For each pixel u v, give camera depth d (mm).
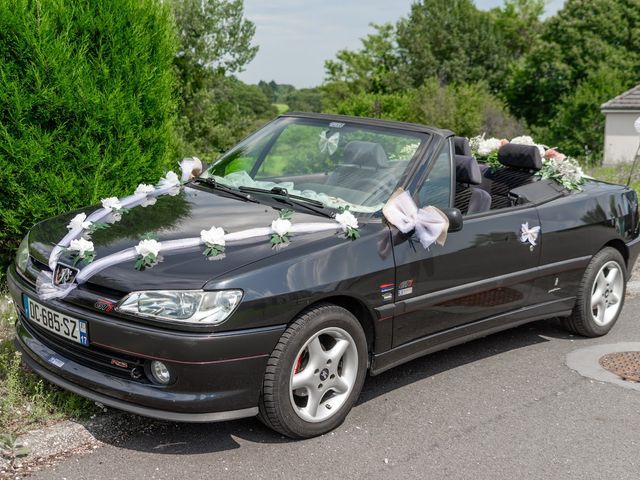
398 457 3992
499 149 6414
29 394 4289
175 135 7973
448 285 4734
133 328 3652
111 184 6219
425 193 4754
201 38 22875
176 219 4418
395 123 5141
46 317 4031
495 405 4734
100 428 4031
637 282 7621
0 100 5559
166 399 3668
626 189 6418
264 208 4605
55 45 5754
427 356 5527
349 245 4184
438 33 67000
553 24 53375
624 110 36469
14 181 5727
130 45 6262
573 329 6113
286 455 3934
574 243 5703
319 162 5016
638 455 4160
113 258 3893
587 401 4871
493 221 5059
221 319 3637
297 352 3912
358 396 4445
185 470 3730
